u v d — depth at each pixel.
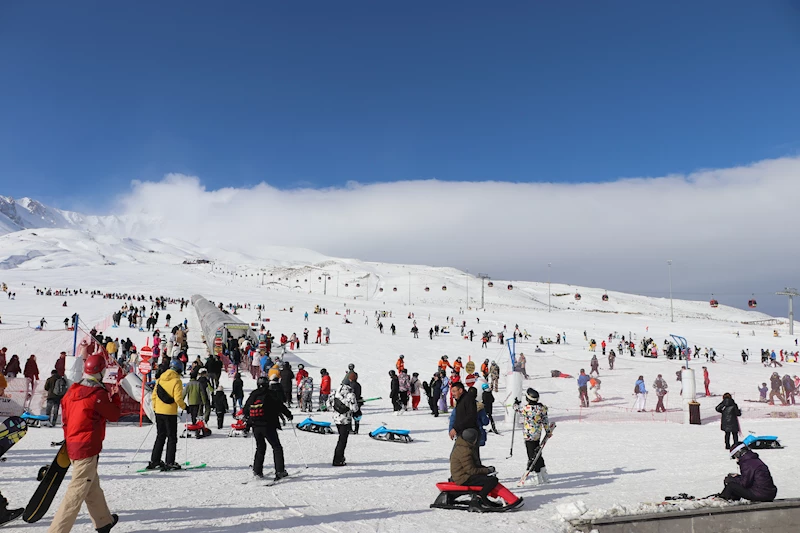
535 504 7.25
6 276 119.38
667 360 44.34
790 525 6.83
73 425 4.77
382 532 5.74
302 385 19.94
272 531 5.61
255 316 71.31
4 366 17.56
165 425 8.94
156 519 5.94
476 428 7.32
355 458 11.23
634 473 9.90
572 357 43.91
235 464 9.91
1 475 8.19
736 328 90.75
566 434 16.38
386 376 30.59
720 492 7.49
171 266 164.75
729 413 13.88
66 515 4.64
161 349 30.50
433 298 161.50
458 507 6.86
